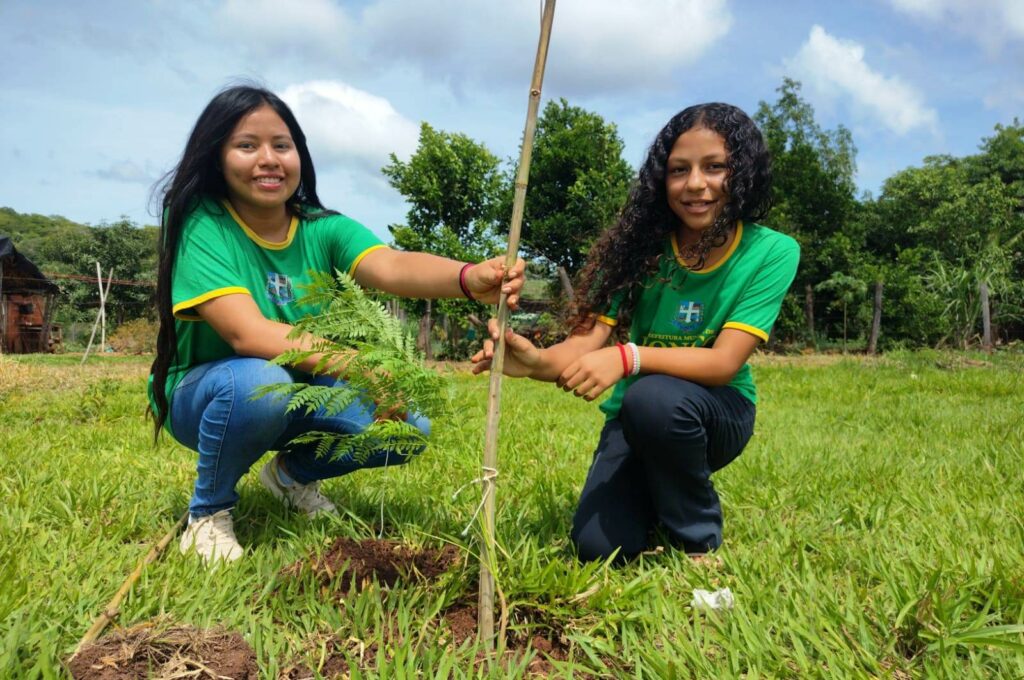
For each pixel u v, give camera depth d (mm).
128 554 2596
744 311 2625
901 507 3248
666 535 2830
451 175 17812
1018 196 37188
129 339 26422
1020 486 3588
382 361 1986
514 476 3793
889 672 1801
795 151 30906
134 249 45656
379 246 2807
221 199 2705
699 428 2523
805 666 1854
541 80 1828
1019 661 1835
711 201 2578
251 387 2475
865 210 34406
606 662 1967
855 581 2428
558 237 20297
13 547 2537
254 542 2779
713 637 2037
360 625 1996
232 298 2527
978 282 18688
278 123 2605
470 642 2004
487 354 2258
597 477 2771
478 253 17859
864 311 24531
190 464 4148
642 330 2932
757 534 2949
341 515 3029
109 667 1710
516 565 2289
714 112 2566
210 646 1825
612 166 20266
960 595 2193
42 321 31766
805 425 5965
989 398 7871
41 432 5375
